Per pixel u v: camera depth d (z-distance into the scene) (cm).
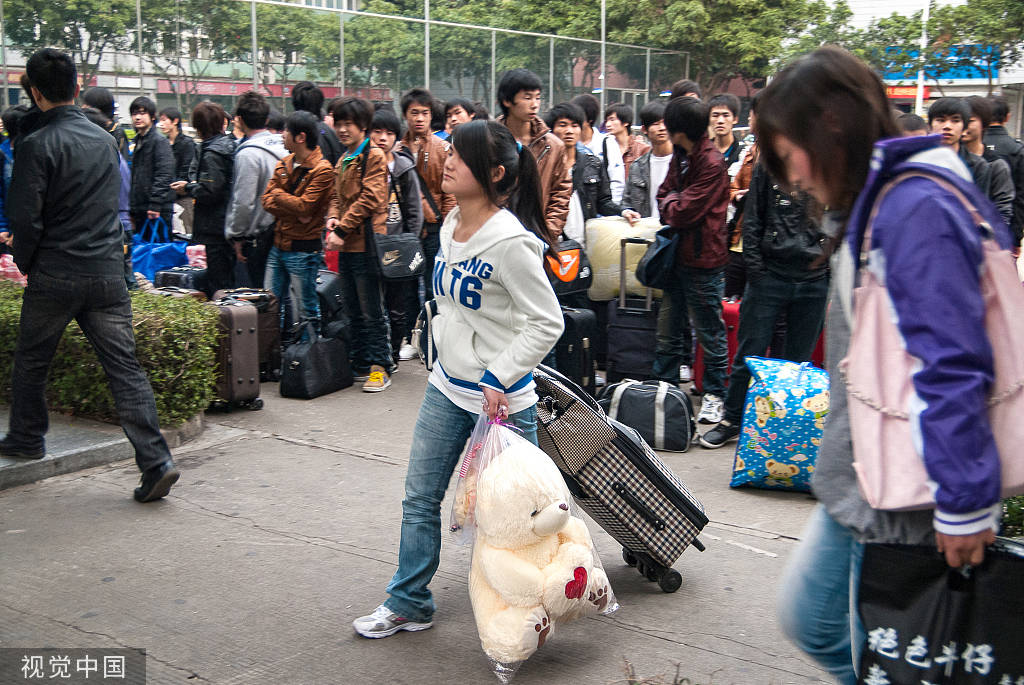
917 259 171
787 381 478
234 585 371
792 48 2253
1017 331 173
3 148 755
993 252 174
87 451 498
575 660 317
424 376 733
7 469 465
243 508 453
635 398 554
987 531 171
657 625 343
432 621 343
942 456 167
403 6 1695
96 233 432
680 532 361
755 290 537
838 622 214
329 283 698
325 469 512
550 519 292
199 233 761
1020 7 1745
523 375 307
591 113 880
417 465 328
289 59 1345
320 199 667
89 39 1137
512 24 2411
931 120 645
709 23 2352
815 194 200
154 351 531
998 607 178
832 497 199
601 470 352
